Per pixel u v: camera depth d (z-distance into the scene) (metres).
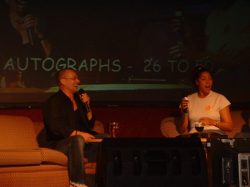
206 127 7.10
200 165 4.92
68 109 7.03
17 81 7.68
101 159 4.96
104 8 7.89
